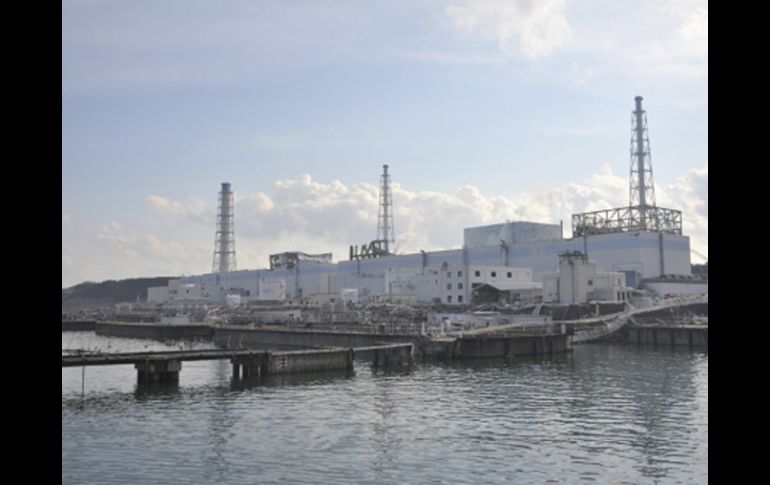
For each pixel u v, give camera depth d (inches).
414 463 1275.8
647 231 5536.4
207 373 2893.7
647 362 3063.5
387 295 6353.3
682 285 5418.3
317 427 1611.7
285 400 2033.7
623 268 5531.5
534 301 5088.6
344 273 7854.3
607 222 6097.4
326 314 5580.7
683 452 1341.0
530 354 3462.1
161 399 2060.8
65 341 5324.8
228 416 1763.0
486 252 6653.5
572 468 1234.0
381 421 1681.8
